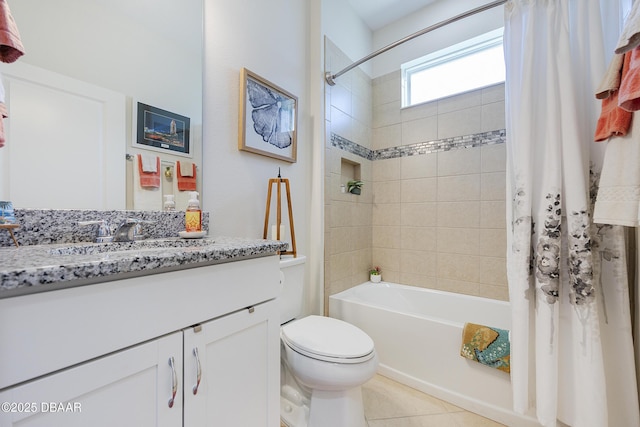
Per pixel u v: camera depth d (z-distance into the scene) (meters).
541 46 1.13
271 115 1.55
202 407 0.64
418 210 2.22
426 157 2.19
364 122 2.37
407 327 1.54
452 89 2.18
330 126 1.94
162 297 0.57
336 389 1.05
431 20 2.21
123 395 0.51
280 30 1.64
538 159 1.11
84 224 0.84
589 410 0.95
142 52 1.01
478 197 1.96
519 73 1.17
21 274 0.39
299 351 1.10
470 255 1.99
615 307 0.98
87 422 0.47
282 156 1.62
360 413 1.12
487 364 1.25
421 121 2.21
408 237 2.26
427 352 1.47
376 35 2.49
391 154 2.37
